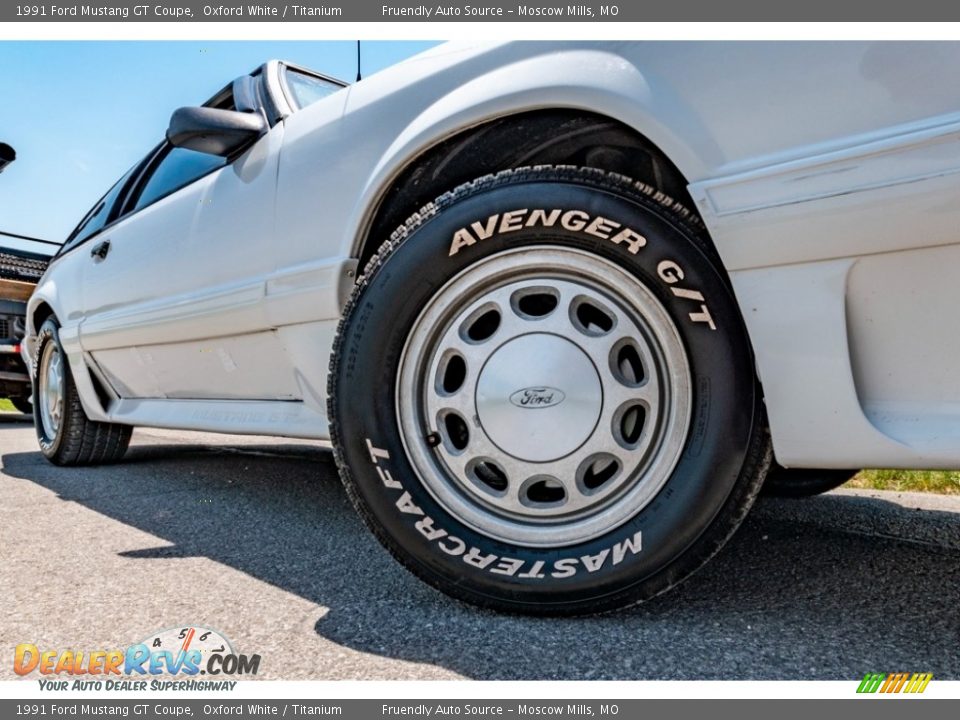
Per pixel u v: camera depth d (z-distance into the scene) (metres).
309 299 1.71
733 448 1.17
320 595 1.42
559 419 1.28
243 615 1.31
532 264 1.33
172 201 2.45
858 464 1.08
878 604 1.35
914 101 0.99
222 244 2.05
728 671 1.06
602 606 1.23
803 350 1.09
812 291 1.07
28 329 3.71
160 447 4.20
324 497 2.51
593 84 1.22
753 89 1.10
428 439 1.37
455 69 1.47
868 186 1.00
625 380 1.27
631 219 1.23
